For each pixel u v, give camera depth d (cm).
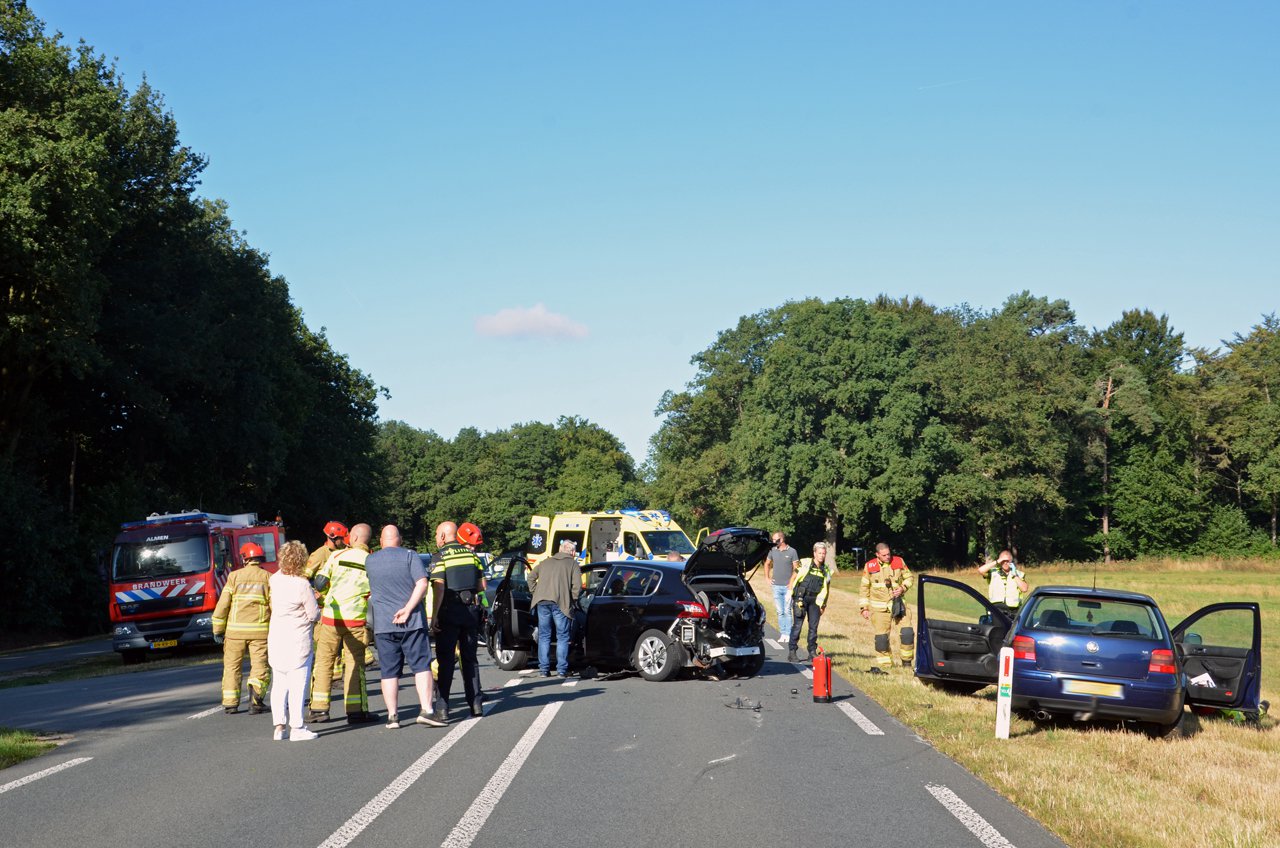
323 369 7006
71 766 956
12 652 3322
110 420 4669
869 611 1734
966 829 725
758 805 785
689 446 9150
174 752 1020
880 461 7062
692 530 8819
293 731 1067
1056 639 1205
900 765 941
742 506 7400
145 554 2466
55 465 4844
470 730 1109
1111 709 1177
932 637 1432
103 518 4347
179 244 4556
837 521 7575
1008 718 1113
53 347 3509
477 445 14388
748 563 1809
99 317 3959
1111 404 9019
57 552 4022
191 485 5291
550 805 782
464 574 1201
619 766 923
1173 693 1173
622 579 1603
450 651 1188
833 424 7138
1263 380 9231
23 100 3316
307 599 1079
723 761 948
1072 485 8781
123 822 745
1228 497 9175
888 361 7138
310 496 6506
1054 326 9750
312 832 709
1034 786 862
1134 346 10206
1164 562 7425
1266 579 6247
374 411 7431
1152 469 8606
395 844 677
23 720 1327
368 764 937
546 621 1581
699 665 1529
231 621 1292
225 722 1213
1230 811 837
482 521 13225
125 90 4269
